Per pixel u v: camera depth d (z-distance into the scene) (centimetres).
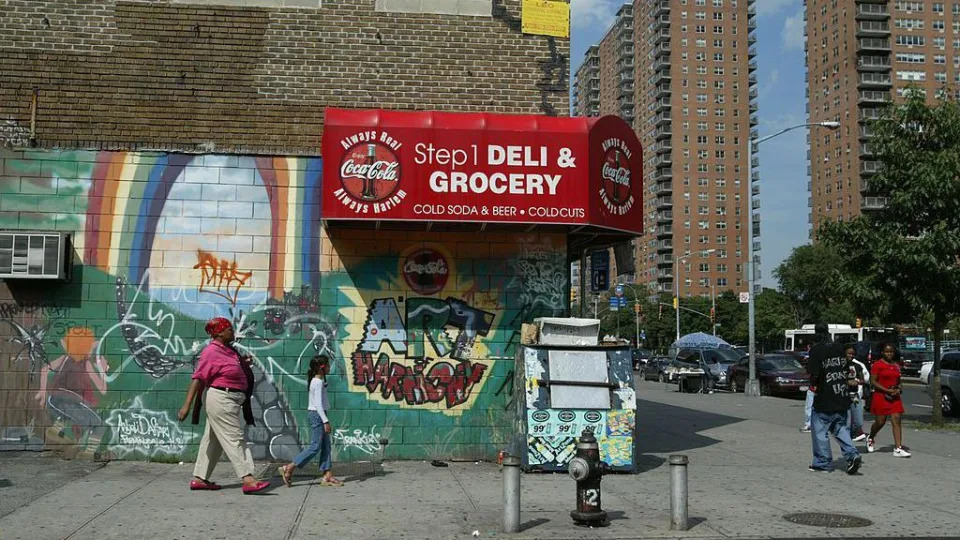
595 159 1017
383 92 1109
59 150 1034
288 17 1103
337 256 1059
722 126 14000
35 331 1012
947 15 12250
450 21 1132
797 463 1114
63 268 997
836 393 1039
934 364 1678
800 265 8375
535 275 1085
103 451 1012
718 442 1337
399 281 1064
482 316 1074
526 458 979
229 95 1080
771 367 2698
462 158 984
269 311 1045
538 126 1005
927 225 1658
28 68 1052
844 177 12281
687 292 13625
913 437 1457
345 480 922
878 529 726
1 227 1017
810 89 13188
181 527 688
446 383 1061
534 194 991
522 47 1141
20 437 1005
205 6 1089
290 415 1036
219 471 962
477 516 748
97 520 708
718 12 14188
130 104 1062
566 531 702
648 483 945
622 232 1077
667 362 4084
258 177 1058
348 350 1050
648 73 14988
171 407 1023
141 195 1041
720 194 13900
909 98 1681
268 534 672
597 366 1011
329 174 966
